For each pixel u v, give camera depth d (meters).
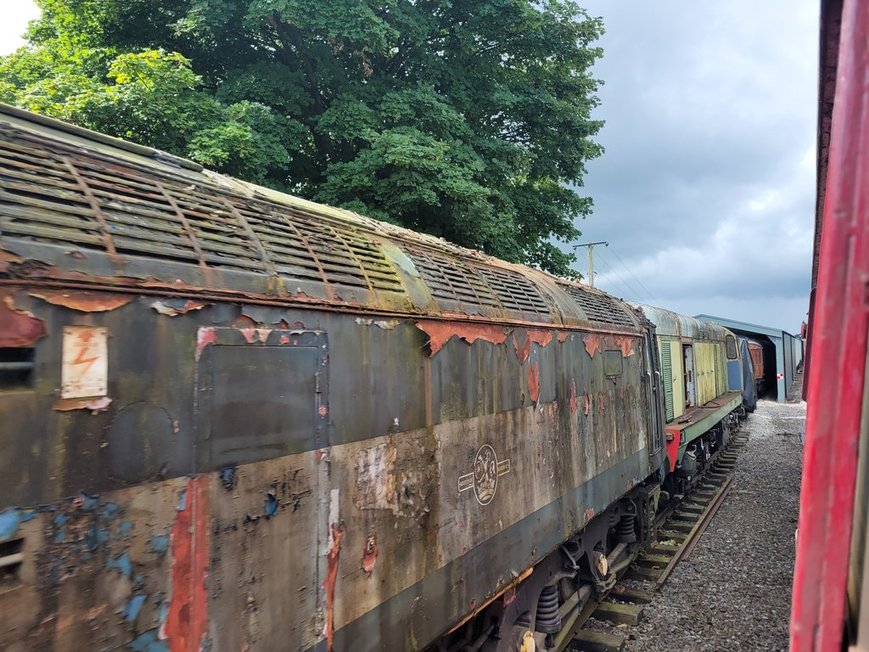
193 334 2.01
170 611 1.85
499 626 4.18
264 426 2.24
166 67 7.61
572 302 5.80
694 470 10.59
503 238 10.83
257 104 8.30
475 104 11.57
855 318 1.10
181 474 1.92
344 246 3.04
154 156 2.52
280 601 2.26
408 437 3.08
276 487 2.28
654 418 8.07
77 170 2.03
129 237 1.95
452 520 3.42
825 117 2.26
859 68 1.09
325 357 2.56
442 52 11.61
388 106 9.56
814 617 1.14
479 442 3.76
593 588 6.36
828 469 1.12
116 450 1.75
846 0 1.11
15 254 1.60
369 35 8.80
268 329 2.29
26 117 2.10
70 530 1.62
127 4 9.57
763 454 16.23
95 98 6.92
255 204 2.73
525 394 4.41
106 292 1.77
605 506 5.97
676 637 5.90
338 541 2.56
